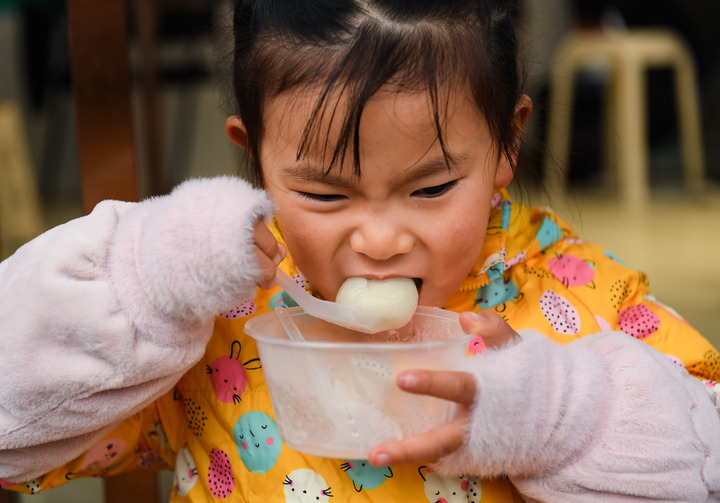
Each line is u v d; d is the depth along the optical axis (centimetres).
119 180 104
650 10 434
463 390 69
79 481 165
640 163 385
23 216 315
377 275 81
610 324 98
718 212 379
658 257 296
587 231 338
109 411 79
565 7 404
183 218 74
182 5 253
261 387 91
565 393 75
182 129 330
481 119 82
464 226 83
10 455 82
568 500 78
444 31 81
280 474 87
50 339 76
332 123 76
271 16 84
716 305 237
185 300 74
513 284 100
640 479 76
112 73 101
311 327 84
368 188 78
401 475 85
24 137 341
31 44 366
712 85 445
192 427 95
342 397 70
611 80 398
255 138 88
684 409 79
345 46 79
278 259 77
